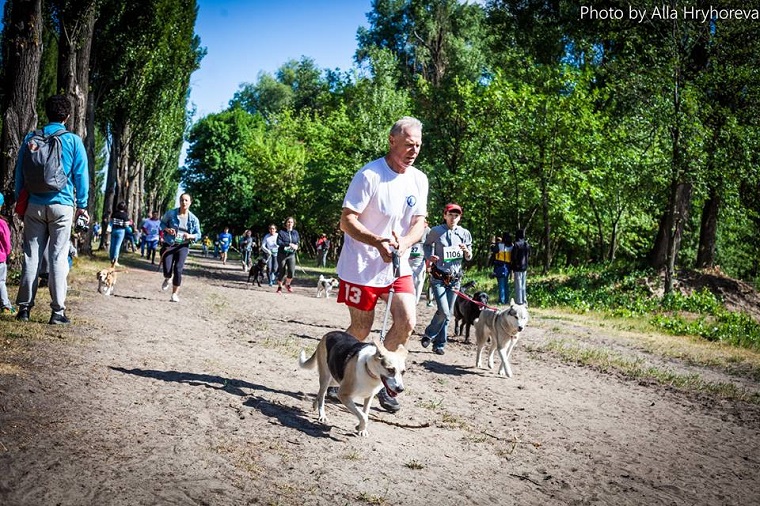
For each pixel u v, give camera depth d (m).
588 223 30.33
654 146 22.48
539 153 25.02
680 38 20.16
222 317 11.20
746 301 19.97
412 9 48.19
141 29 26.42
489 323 8.88
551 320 16.03
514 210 30.16
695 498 4.72
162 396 5.15
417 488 4.15
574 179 25.36
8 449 3.60
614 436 6.19
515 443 5.55
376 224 5.52
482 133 27.20
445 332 9.87
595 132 24.75
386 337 5.55
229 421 4.81
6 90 11.05
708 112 19.56
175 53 30.62
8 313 7.84
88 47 18.38
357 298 5.50
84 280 14.24
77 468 3.52
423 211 5.68
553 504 4.27
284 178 53.62
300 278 27.80
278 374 6.79
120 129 31.20
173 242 12.52
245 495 3.56
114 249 20.05
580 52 28.89
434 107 31.61
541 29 28.55
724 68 20.39
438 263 9.70
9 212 11.12
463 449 5.19
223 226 67.06
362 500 3.80
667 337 14.41
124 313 9.65
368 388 4.94
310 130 52.03
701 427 6.90
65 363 5.64
